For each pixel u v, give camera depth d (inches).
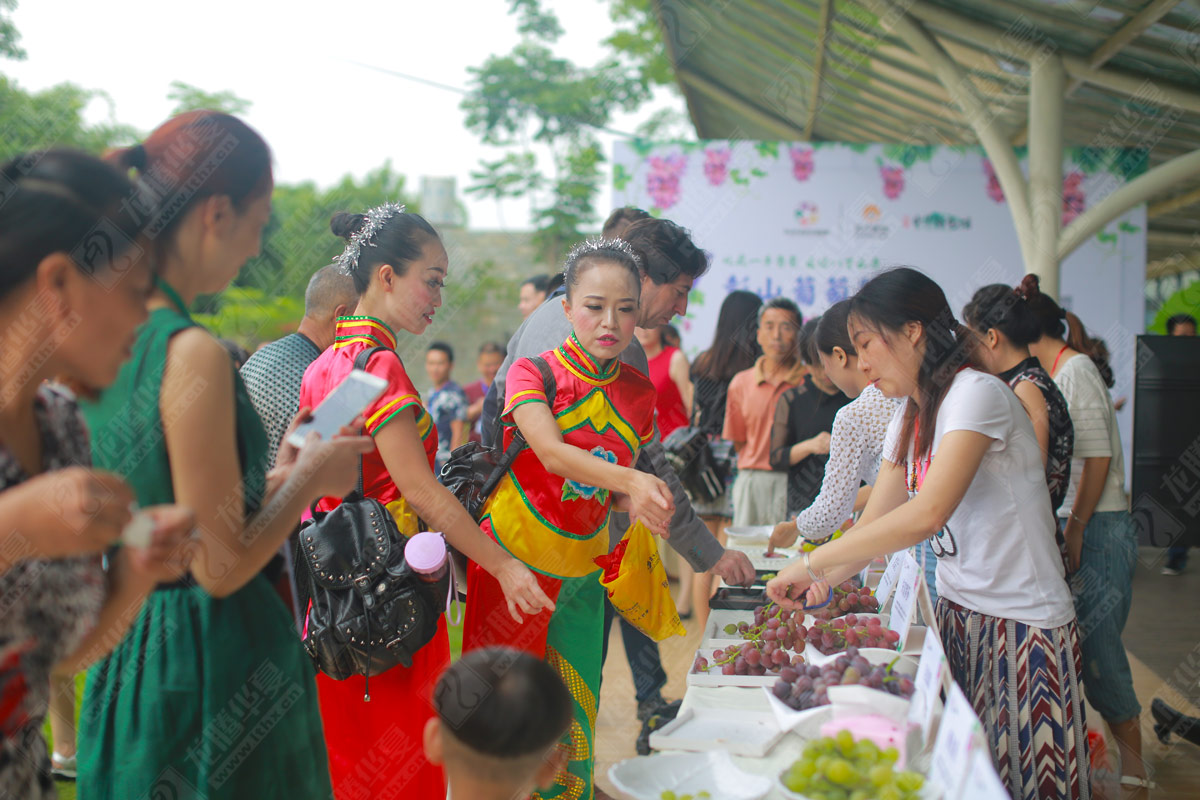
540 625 78.2
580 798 80.3
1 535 35.7
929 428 69.9
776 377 161.3
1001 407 67.1
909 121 319.6
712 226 258.8
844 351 98.0
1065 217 254.8
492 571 73.6
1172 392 155.5
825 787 50.6
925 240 255.6
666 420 161.3
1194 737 127.6
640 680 122.8
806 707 62.1
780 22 237.0
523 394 76.9
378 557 69.1
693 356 262.4
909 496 77.3
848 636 74.6
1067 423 97.7
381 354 72.3
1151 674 157.1
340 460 55.0
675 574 201.5
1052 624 68.4
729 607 92.4
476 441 85.7
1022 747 68.7
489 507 79.3
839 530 114.0
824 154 255.4
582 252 78.2
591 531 79.9
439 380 254.8
